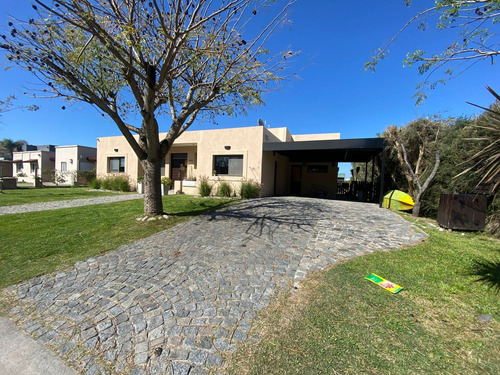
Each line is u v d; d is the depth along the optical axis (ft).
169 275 10.49
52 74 16.94
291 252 12.95
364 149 33.42
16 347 6.68
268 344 6.39
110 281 10.11
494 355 5.89
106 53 16.74
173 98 22.88
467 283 9.58
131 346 6.54
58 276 10.68
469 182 20.62
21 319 7.91
